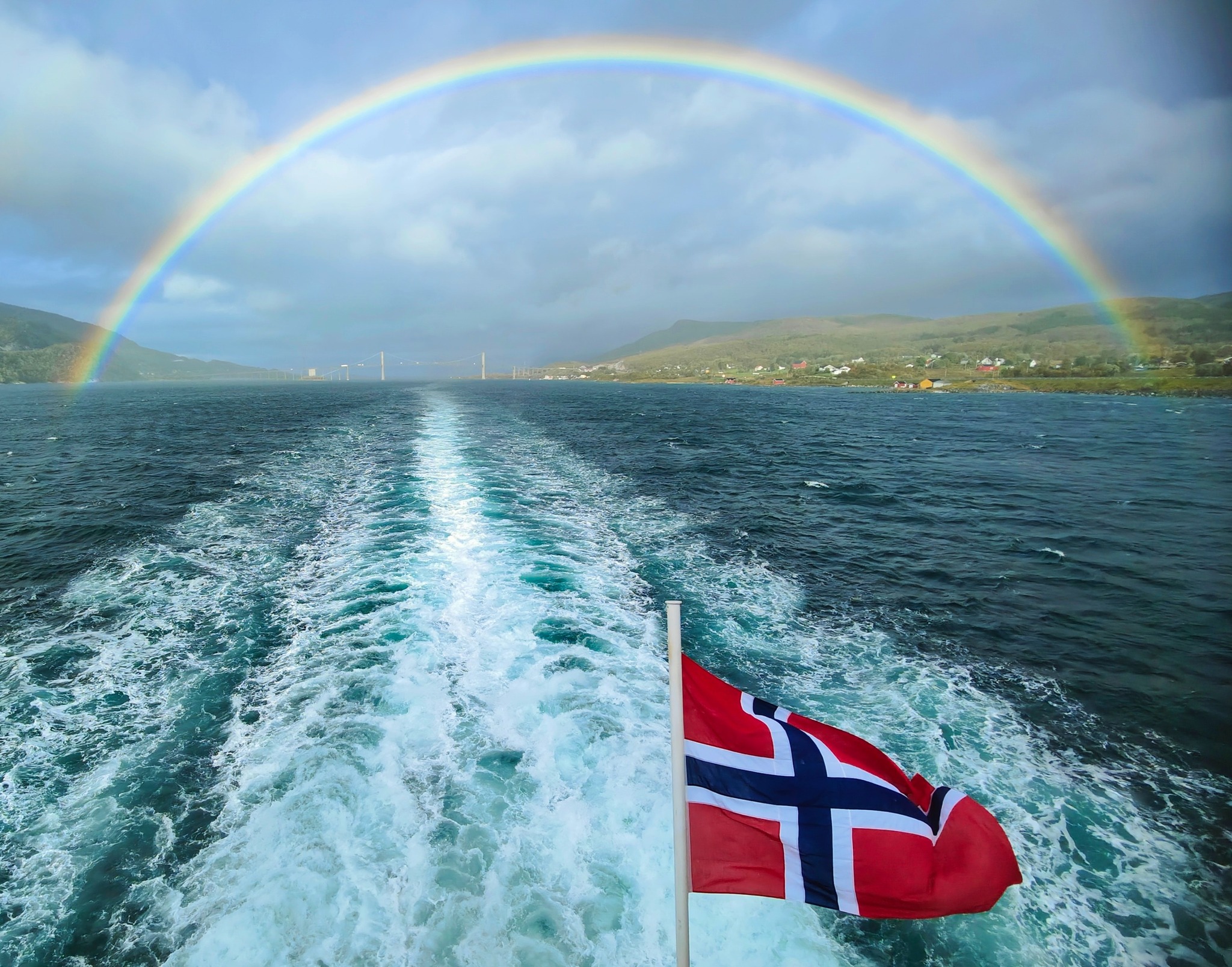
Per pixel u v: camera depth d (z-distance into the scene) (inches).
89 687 394.9
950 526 878.4
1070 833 296.5
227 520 792.3
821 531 829.8
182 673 410.9
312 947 215.8
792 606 561.0
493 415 2689.5
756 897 243.6
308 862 252.5
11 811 287.3
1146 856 283.4
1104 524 904.9
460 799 287.6
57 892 243.6
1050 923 245.6
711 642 481.1
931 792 176.9
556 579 584.1
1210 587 642.2
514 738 335.3
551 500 933.2
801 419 2778.1
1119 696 428.1
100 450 1503.4
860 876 164.9
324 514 821.2
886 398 4790.8
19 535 722.8
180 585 565.6
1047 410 3378.4
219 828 273.9
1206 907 255.6
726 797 173.9
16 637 463.2
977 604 588.1
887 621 540.7
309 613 502.0
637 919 229.5
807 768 177.8
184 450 1491.1
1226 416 2901.1
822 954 224.2
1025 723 391.9
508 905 232.5
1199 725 394.3
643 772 308.2
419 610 502.6
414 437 1738.4
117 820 281.1
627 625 491.8
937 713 397.7
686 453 1552.7
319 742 332.2
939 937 234.7
